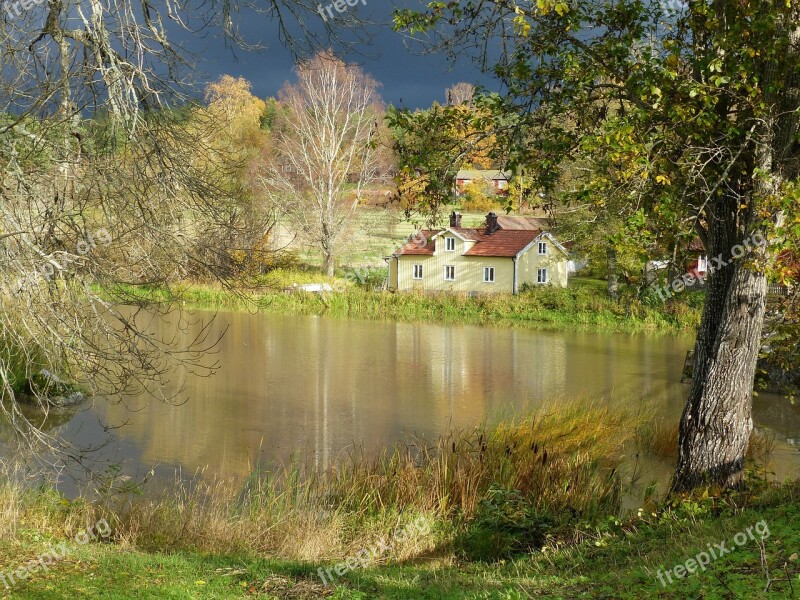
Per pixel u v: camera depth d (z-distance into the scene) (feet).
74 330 30.83
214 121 33.86
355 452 54.39
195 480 49.19
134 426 63.16
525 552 34.86
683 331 126.52
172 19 31.58
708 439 38.45
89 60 30.91
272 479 46.57
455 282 174.50
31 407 63.67
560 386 83.05
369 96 176.65
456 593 26.71
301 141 177.06
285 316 138.82
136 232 30.63
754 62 34.88
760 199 33.68
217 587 26.96
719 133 35.81
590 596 24.57
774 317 46.68
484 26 35.99
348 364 94.63
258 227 35.14
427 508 39.96
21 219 29.91
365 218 190.90
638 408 69.00
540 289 155.22
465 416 68.69
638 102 35.96
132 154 30.71
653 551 29.94
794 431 64.34
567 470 43.42
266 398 75.10
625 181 34.22
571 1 36.76
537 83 38.50
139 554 31.14
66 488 44.70
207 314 134.00
